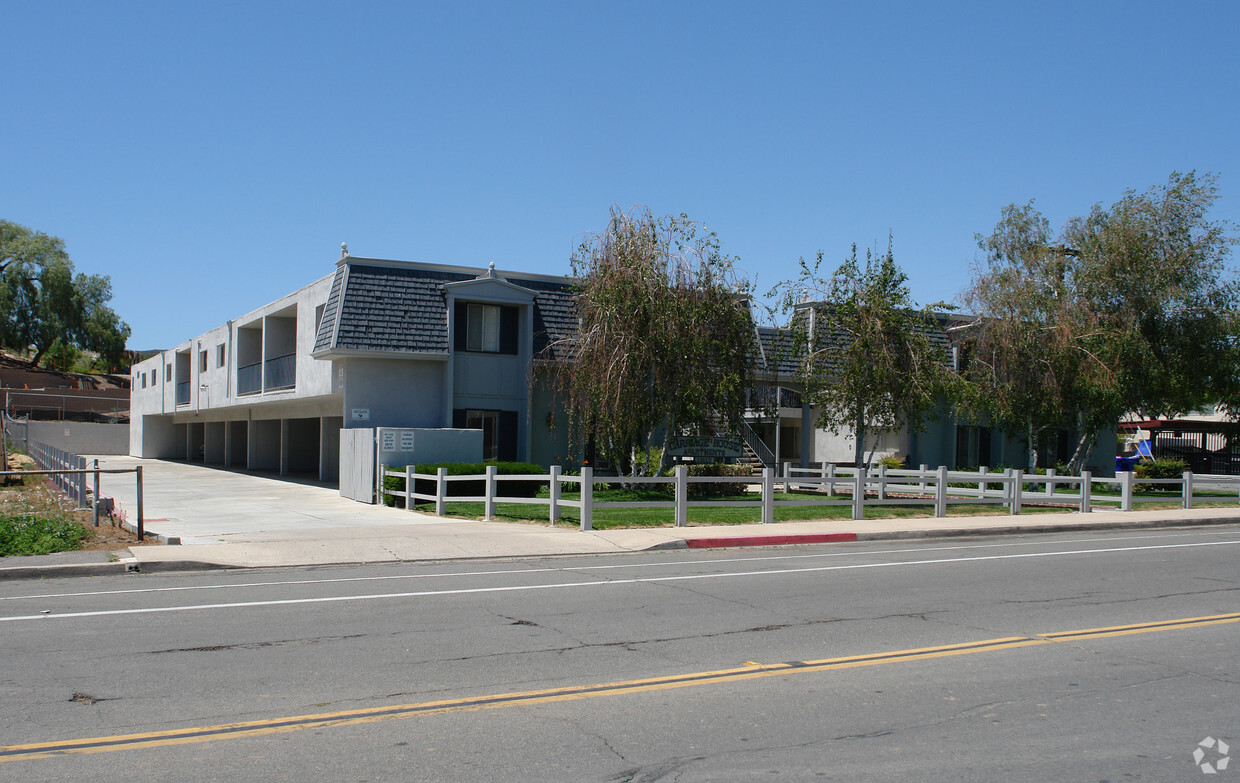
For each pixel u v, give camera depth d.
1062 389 26.64
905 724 5.93
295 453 40.44
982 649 7.97
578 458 26.16
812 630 8.67
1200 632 8.71
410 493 20.23
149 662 7.25
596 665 7.30
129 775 4.93
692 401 22.52
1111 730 5.85
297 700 6.29
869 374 23.98
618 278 21.89
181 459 52.84
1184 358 28.14
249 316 34.56
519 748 5.41
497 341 26.33
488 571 12.41
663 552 14.80
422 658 7.46
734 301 23.05
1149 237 27.41
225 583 11.22
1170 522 20.66
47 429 55.81
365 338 24.27
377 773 4.99
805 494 26.88
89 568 11.87
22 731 5.61
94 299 78.75
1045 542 16.88
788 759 5.27
